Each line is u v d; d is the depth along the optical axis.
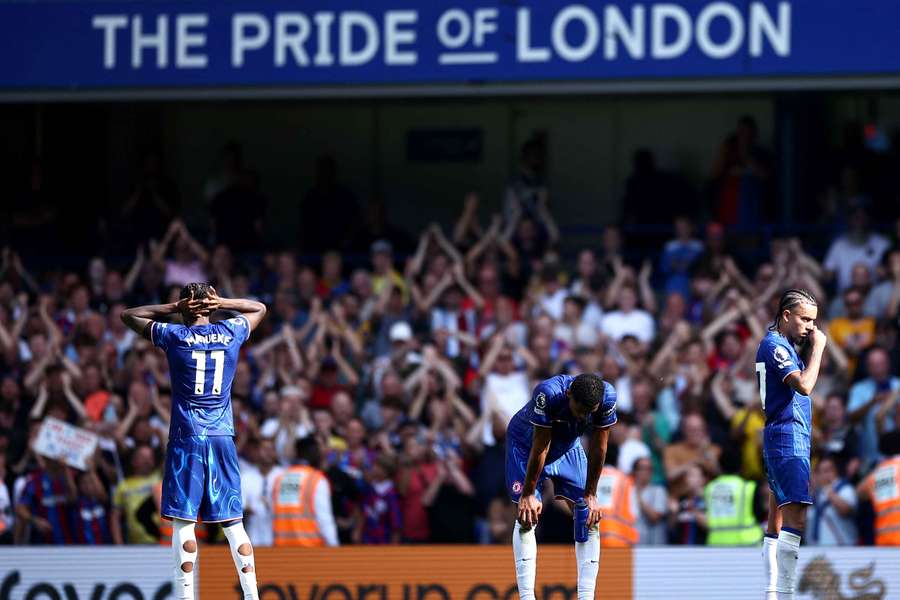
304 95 60.50
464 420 52.69
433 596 43.34
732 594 42.53
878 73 57.09
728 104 72.00
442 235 66.75
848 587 42.16
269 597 43.50
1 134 73.75
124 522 49.16
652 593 42.72
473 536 49.03
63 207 73.44
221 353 34.75
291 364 55.66
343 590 43.47
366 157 74.69
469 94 59.91
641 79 58.56
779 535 33.78
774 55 57.72
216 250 63.81
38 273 70.56
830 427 49.06
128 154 74.06
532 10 59.16
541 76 59.03
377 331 59.44
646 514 47.06
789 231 67.75
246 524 47.75
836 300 59.66
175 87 60.78
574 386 32.34
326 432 50.84
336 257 64.31
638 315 58.16
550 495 47.53
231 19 60.50
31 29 61.22
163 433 50.97
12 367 58.59
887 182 67.38
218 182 72.19
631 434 49.16
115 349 58.47
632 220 68.38
